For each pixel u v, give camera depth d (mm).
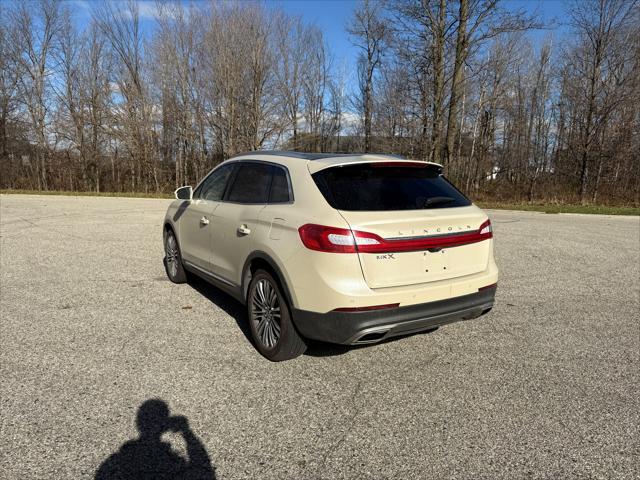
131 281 6293
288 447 2693
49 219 13172
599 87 23969
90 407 3078
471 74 21234
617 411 3121
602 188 27641
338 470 2498
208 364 3756
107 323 4652
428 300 3400
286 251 3486
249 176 4449
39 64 31672
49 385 3363
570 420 3004
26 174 33500
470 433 2850
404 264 3352
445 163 21359
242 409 3092
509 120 34531
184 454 2611
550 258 8281
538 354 4051
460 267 3674
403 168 3891
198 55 29797
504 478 2443
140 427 2863
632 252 8945
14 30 31125
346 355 3977
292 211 3580
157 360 3812
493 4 18094
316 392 3334
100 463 2521
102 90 31547
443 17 19547
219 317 4875
